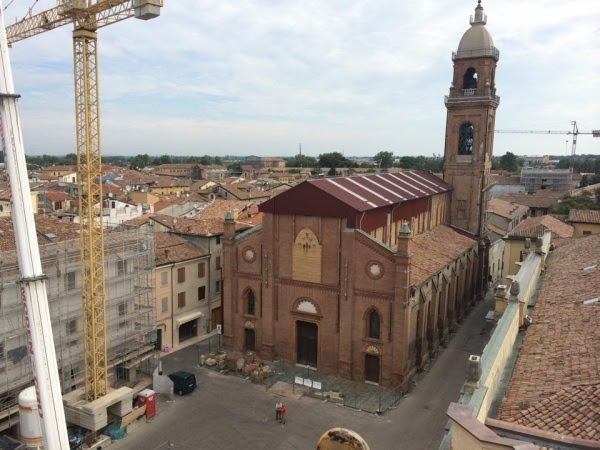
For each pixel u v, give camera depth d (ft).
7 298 117.60
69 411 124.16
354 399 143.02
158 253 180.04
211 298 199.72
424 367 163.63
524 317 85.76
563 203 346.54
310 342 163.32
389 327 146.51
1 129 50.55
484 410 54.60
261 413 136.15
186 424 130.72
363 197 165.07
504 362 72.49
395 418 133.08
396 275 142.82
